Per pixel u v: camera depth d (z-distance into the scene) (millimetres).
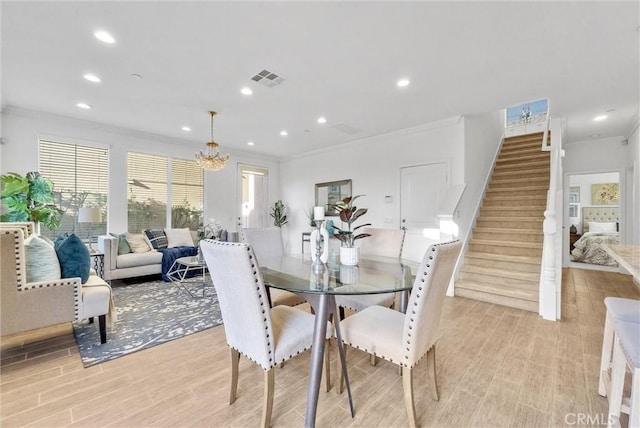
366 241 3025
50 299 2156
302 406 1667
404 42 2307
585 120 4250
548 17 2000
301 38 2256
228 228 6348
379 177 5172
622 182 5164
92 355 2221
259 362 1446
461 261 4094
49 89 3229
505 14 1975
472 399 1719
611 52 2438
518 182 4934
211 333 2664
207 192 6031
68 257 2352
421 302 1395
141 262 4449
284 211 7266
